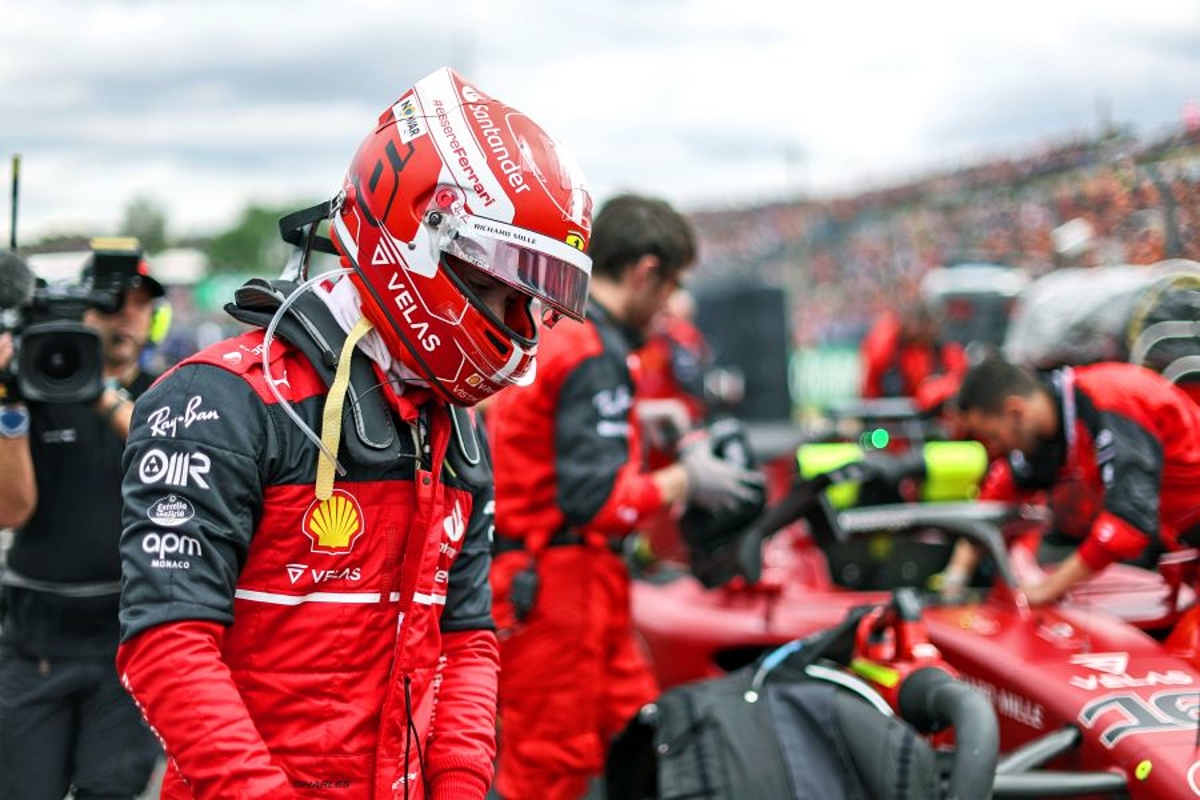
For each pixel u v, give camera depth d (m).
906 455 4.11
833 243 15.41
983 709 2.56
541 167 1.65
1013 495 3.91
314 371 1.60
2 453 2.62
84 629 2.76
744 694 2.75
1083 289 4.32
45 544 2.74
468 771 1.70
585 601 3.17
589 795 3.99
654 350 8.37
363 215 1.64
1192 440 3.25
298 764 1.56
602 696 3.31
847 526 3.76
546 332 3.11
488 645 1.86
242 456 1.51
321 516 1.57
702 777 2.60
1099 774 2.65
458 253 1.60
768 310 9.53
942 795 2.63
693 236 3.34
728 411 9.47
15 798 2.75
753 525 3.61
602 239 3.26
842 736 2.62
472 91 1.71
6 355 2.62
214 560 1.49
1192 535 3.39
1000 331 8.22
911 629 2.86
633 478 3.11
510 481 3.18
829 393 14.99
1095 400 3.27
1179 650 3.22
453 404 1.68
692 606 4.23
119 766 2.79
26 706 2.75
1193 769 2.53
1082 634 3.24
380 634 1.60
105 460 2.76
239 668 1.57
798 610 4.01
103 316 3.04
